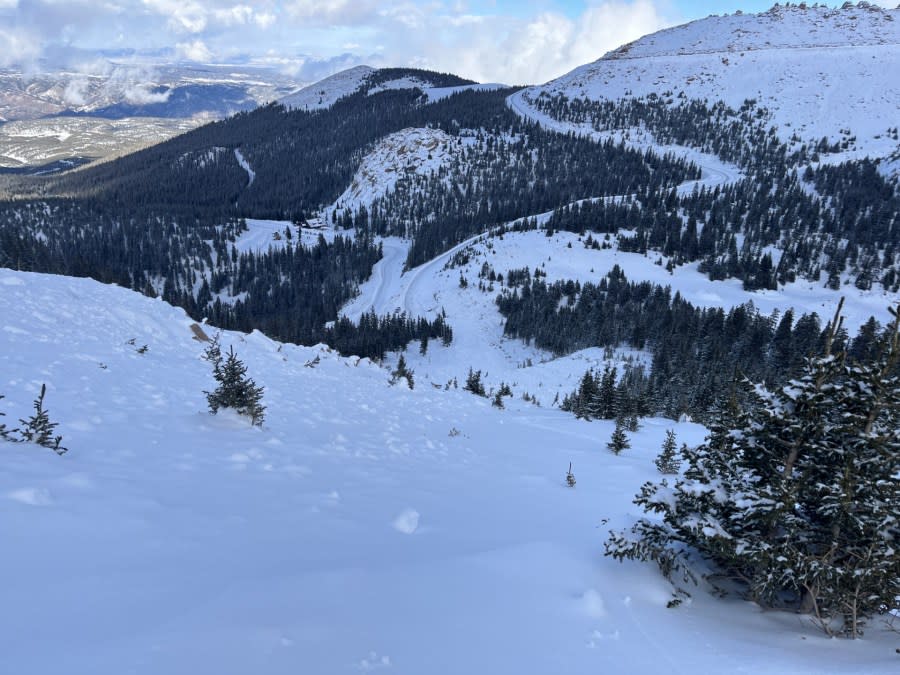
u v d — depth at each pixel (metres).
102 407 8.45
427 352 102.19
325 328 116.19
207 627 3.20
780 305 127.69
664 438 20.73
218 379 9.85
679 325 92.50
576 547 6.21
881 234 163.12
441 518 6.70
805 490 5.30
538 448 14.51
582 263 148.12
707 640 4.39
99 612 3.13
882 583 4.80
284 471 7.34
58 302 15.62
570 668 3.53
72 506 4.56
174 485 5.83
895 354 5.02
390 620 3.78
